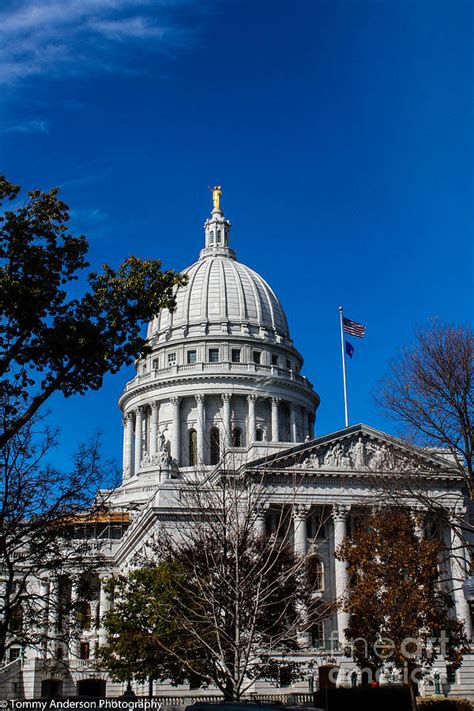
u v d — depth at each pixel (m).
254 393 147.50
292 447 98.00
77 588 53.75
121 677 70.06
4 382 43.97
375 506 72.31
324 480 97.81
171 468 132.38
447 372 59.38
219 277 162.00
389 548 67.06
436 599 67.44
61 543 57.25
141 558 84.38
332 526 100.31
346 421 110.19
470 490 60.19
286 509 96.00
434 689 85.31
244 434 146.62
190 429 147.50
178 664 65.94
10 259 42.88
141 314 44.69
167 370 150.12
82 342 42.78
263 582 57.44
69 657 101.81
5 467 47.03
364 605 65.44
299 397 152.88
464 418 59.16
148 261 45.47
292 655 73.62
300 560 62.25
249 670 62.19
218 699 69.06
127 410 156.50
